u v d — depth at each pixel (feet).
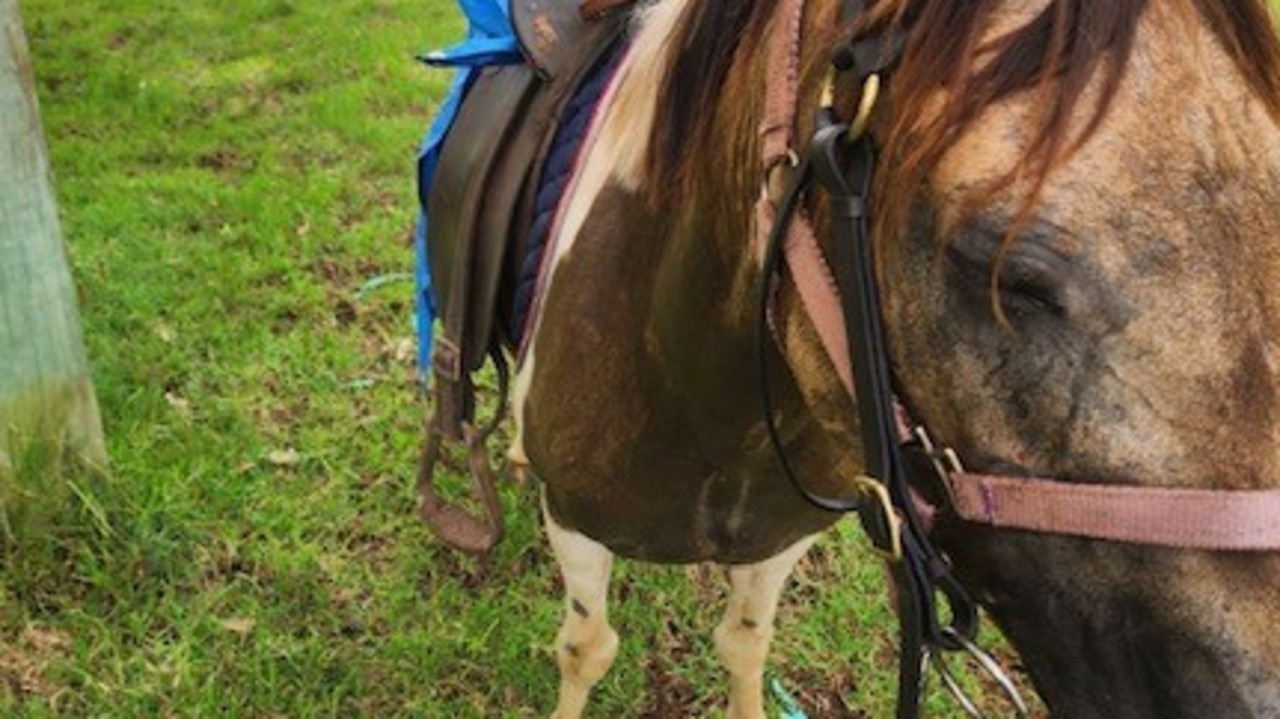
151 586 9.54
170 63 19.49
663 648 9.50
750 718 8.43
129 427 10.88
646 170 5.20
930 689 9.19
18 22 8.80
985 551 3.97
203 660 9.03
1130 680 3.80
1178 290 3.37
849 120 3.88
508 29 6.93
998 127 3.43
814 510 6.12
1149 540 3.53
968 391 3.67
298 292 13.14
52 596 9.44
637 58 5.74
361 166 16.16
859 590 10.05
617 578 9.91
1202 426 3.44
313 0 22.62
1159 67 3.45
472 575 9.93
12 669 8.93
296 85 18.97
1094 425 3.49
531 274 6.43
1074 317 3.41
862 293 3.83
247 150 16.51
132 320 12.44
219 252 13.84
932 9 3.61
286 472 10.78
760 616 7.79
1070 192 3.35
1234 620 3.59
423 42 20.74
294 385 11.78
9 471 9.42
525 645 9.34
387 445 11.12
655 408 5.74
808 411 5.07
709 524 6.27
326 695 8.91
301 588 9.64
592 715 8.97
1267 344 3.48
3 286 9.05
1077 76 3.37
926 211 3.59
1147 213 3.35
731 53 4.64
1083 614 3.79
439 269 7.59
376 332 12.73
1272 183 3.51
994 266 3.39
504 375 7.41
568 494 6.50
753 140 4.39
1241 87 3.55
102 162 15.93
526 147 6.54
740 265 4.68
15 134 8.86
